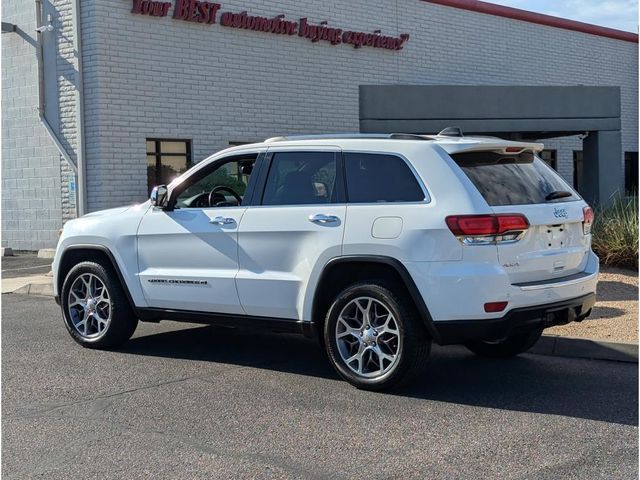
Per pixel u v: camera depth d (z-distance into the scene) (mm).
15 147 16875
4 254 16922
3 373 6875
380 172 6211
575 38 25109
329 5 18438
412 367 5953
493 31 22438
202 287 6992
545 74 24156
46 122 15789
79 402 5957
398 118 13875
